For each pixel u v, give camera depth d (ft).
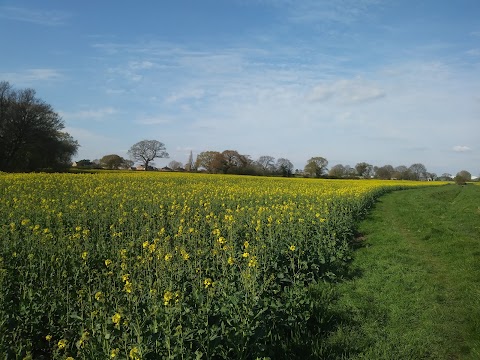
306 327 22.77
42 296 21.81
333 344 21.56
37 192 65.92
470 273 32.65
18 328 18.80
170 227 45.47
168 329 16.38
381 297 28.94
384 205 94.32
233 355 17.78
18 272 26.03
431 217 67.15
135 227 41.01
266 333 19.67
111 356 14.96
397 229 56.90
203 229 40.98
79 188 75.87
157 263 25.26
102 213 46.83
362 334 23.12
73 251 28.43
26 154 190.19
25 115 188.14
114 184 88.17
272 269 29.78
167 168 284.00
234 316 18.93
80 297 20.33
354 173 328.08
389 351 20.95
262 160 279.08
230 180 132.36
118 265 26.40
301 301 23.94
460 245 42.91
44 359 19.02
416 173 343.87
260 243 33.99
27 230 34.71
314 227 44.65
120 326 17.28
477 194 123.03
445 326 23.81
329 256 36.19
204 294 22.47
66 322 20.04
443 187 198.49
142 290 21.89
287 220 45.14
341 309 26.35
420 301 27.78
